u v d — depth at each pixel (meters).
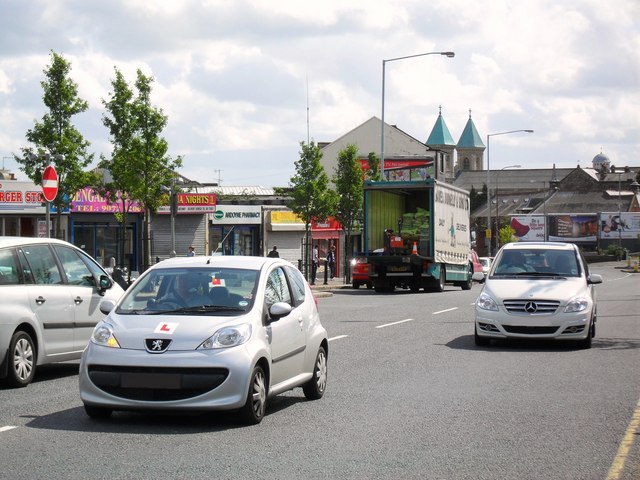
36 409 10.72
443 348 17.61
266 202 71.94
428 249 39.69
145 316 9.96
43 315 13.02
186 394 9.42
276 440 8.90
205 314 9.97
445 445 8.70
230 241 61.16
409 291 43.59
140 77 41.69
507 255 19.16
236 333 9.66
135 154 40.94
